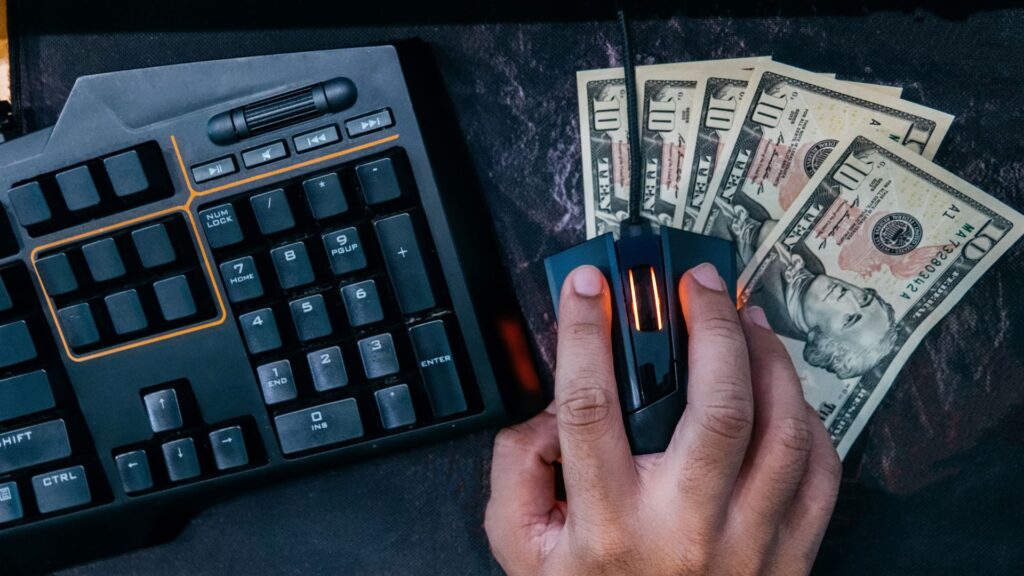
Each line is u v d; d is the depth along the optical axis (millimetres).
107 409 571
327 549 655
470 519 641
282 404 560
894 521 612
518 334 596
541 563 568
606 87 610
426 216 537
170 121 542
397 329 545
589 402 493
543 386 624
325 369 543
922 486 609
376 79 529
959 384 605
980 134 589
